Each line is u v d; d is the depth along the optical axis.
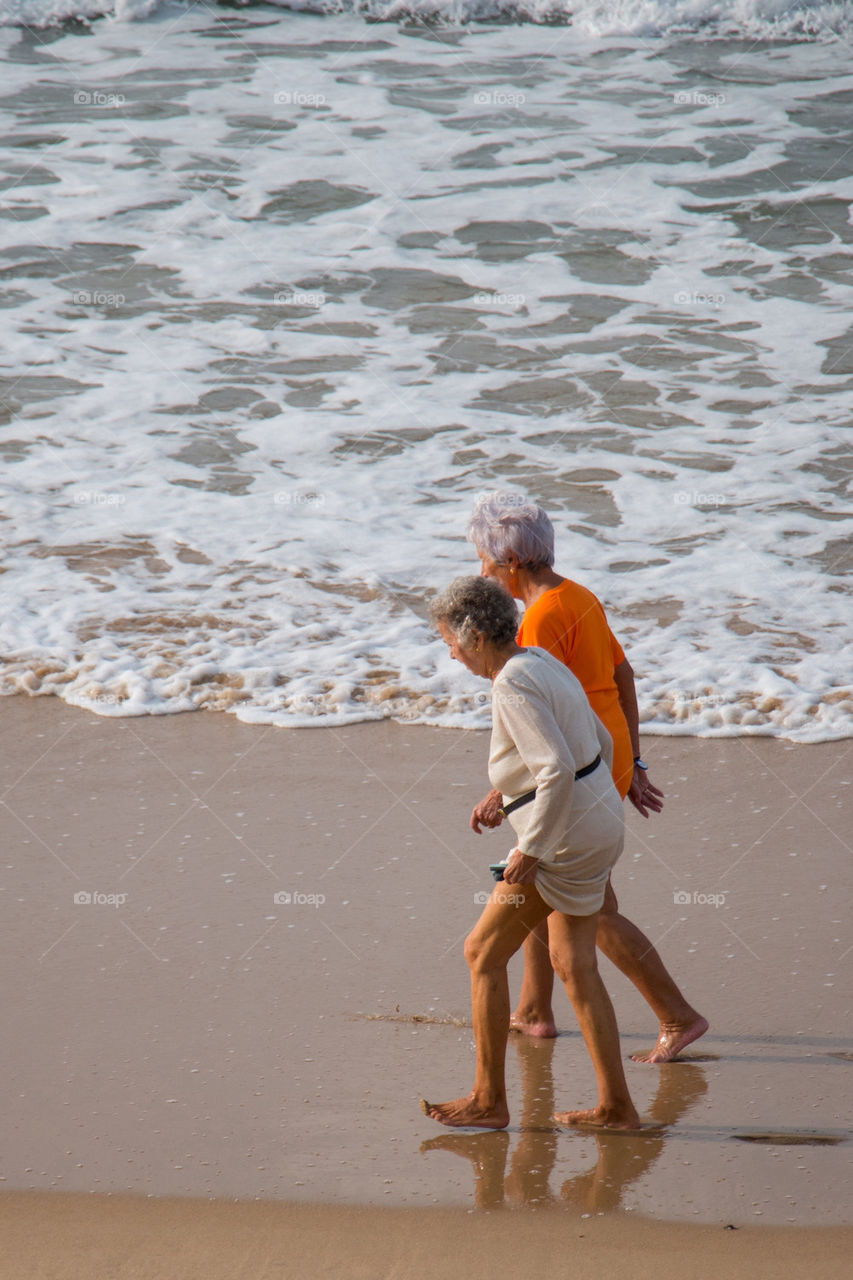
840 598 26.91
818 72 63.84
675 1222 11.46
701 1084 13.83
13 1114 13.10
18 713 23.11
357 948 16.39
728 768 21.17
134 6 69.56
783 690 23.38
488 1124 12.98
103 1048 14.30
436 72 63.75
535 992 14.84
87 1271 10.68
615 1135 12.93
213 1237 11.20
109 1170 12.20
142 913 17.17
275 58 65.19
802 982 15.61
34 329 41.16
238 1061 14.08
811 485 31.88
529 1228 11.38
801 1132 12.91
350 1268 10.77
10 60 64.31
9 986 15.52
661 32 68.81
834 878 17.89
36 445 34.25
